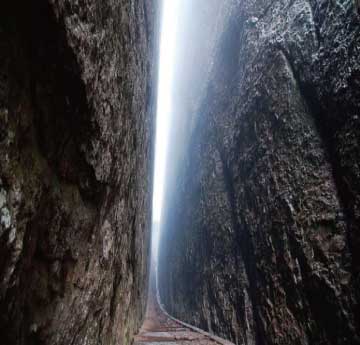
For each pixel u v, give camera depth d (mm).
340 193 3873
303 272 4301
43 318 1585
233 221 7641
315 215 4211
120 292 4109
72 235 1955
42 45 1447
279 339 4723
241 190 7184
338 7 4105
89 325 2441
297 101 5016
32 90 1417
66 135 1773
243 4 8422
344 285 3535
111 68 2461
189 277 12594
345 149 3822
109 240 3023
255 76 6859
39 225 1529
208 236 9883
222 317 7523
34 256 1500
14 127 1248
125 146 3457
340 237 3729
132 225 5414
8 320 1244
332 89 4121
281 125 5414
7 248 1161
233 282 7121
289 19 5586
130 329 5742
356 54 3686
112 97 2541
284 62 5539
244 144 7238
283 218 4988
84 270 2232
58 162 1743
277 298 4969
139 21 4531
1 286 1140
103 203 2639
